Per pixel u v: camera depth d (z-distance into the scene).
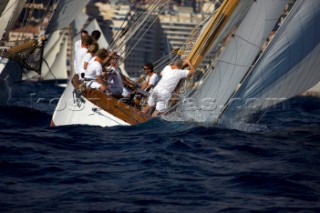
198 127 54.09
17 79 74.25
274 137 53.62
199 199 34.59
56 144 48.28
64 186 36.56
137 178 38.41
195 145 48.06
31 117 62.47
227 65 54.28
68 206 32.88
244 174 39.19
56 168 40.34
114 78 56.38
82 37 58.12
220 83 54.56
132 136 51.19
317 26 54.28
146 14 61.62
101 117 55.03
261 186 37.16
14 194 34.69
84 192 35.38
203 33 55.34
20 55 69.94
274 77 54.22
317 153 46.66
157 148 46.69
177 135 51.53
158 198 34.59
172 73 54.78
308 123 72.81
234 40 53.81
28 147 46.72
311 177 39.19
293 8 53.31
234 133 53.16
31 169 40.03
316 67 55.16
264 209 33.03
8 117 61.78
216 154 45.66
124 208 32.81
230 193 35.75
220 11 55.12
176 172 40.03
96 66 54.75
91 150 46.47
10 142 48.28
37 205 32.91
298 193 35.91
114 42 61.91
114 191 35.69
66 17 70.38
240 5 54.69
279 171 40.50
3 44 72.06
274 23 54.94
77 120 55.91
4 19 73.69
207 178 38.78
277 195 35.53
